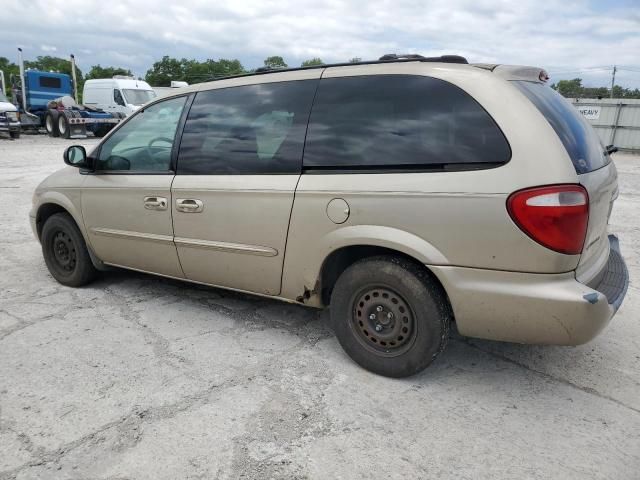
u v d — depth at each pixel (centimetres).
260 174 337
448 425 272
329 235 310
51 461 241
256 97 349
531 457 249
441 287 295
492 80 277
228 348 352
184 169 372
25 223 719
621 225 751
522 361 340
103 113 2264
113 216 413
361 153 303
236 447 253
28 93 2383
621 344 365
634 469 242
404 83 298
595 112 2312
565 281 259
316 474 236
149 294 448
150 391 298
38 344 354
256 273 349
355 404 289
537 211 251
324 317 404
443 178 275
